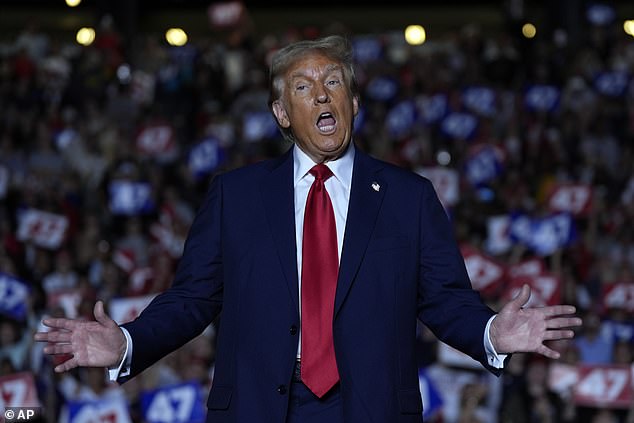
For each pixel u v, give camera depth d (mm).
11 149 36156
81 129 37500
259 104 41750
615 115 40938
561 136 38375
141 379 21047
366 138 37781
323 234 8461
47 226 29156
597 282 28141
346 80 8758
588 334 24250
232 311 8461
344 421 8148
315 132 8609
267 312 8320
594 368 22016
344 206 8625
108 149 36781
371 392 8188
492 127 39188
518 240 28688
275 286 8344
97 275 27484
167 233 29969
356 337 8250
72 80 43625
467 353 8336
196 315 8633
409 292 8445
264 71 43219
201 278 8680
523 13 49219
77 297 23734
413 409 8297
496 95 40844
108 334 8023
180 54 46656
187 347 21406
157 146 36562
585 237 30922
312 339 8281
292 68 8727
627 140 39781
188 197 34219
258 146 37500
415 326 8523
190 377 21000
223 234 8625
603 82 42031
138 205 32250
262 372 8266
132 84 44812
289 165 8773
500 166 34312
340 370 8195
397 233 8492
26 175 35438
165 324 8422
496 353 8070
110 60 45469
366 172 8711
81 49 47062
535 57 46062
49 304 23688
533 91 40906
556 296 25062
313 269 8383
